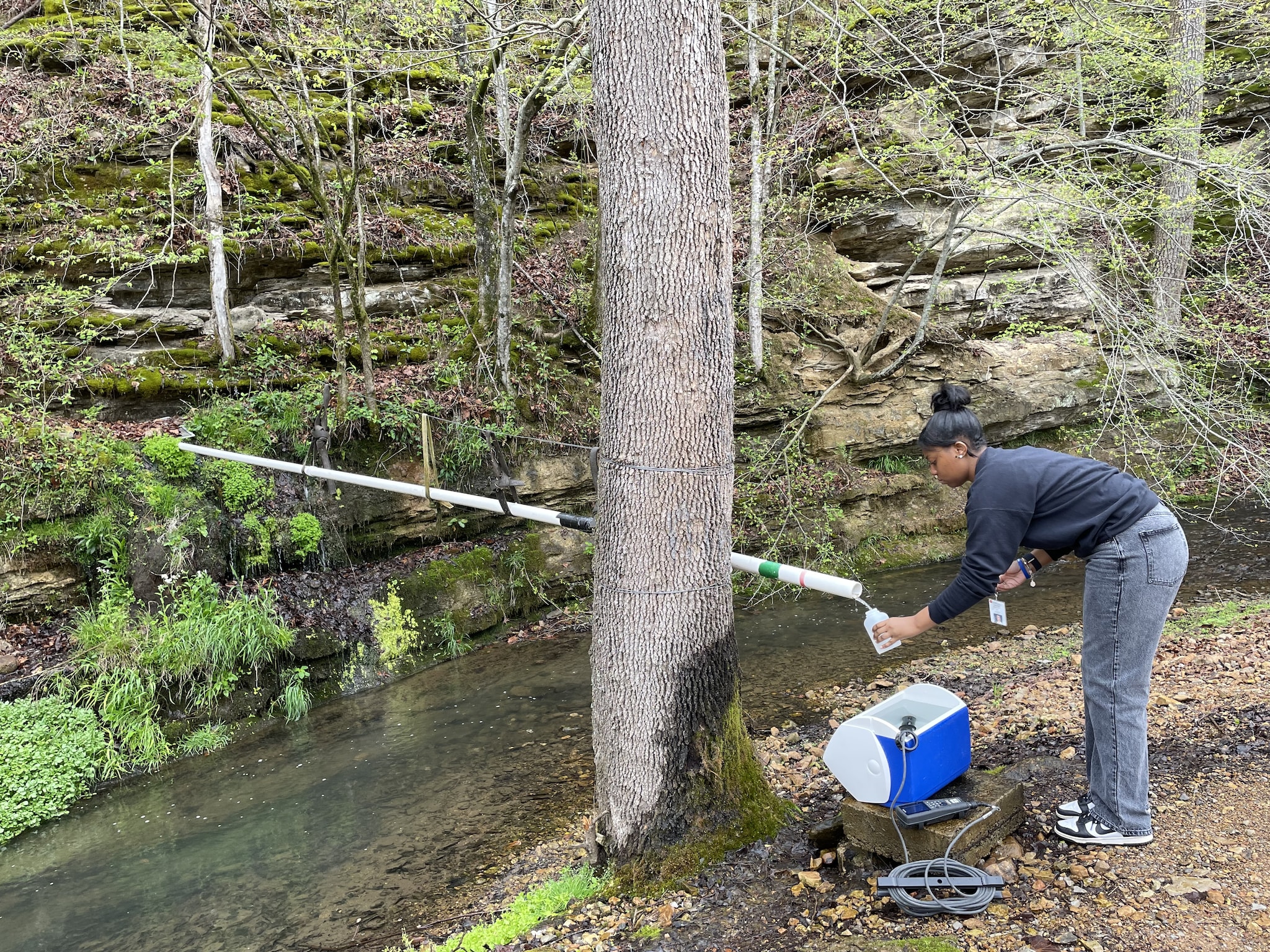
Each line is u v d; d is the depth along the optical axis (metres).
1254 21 11.64
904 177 11.15
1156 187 10.11
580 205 12.00
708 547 3.46
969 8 10.12
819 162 11.91
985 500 2.84
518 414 9.64
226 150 9.30
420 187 10.63
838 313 11.19
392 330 9.73
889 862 3.06
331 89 10.48
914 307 11.78
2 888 4.72
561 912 3.35
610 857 3.52
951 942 2.55
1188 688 4.62
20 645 6.41
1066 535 2.86
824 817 3.62
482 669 7.82
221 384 8.44
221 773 6.02
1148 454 10.27
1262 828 2.93
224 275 8.49
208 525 7.32
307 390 8.58
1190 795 3.25
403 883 4.24
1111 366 8.70
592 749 5.74
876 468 11.27
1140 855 2.87
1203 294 9.75
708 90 3.30
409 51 8.61
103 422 7.72
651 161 3.27
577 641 8.42
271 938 3.88
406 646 8.03
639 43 3.23
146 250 8.46
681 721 3.44
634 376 3.38
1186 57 10.27
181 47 9.27
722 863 3.35
